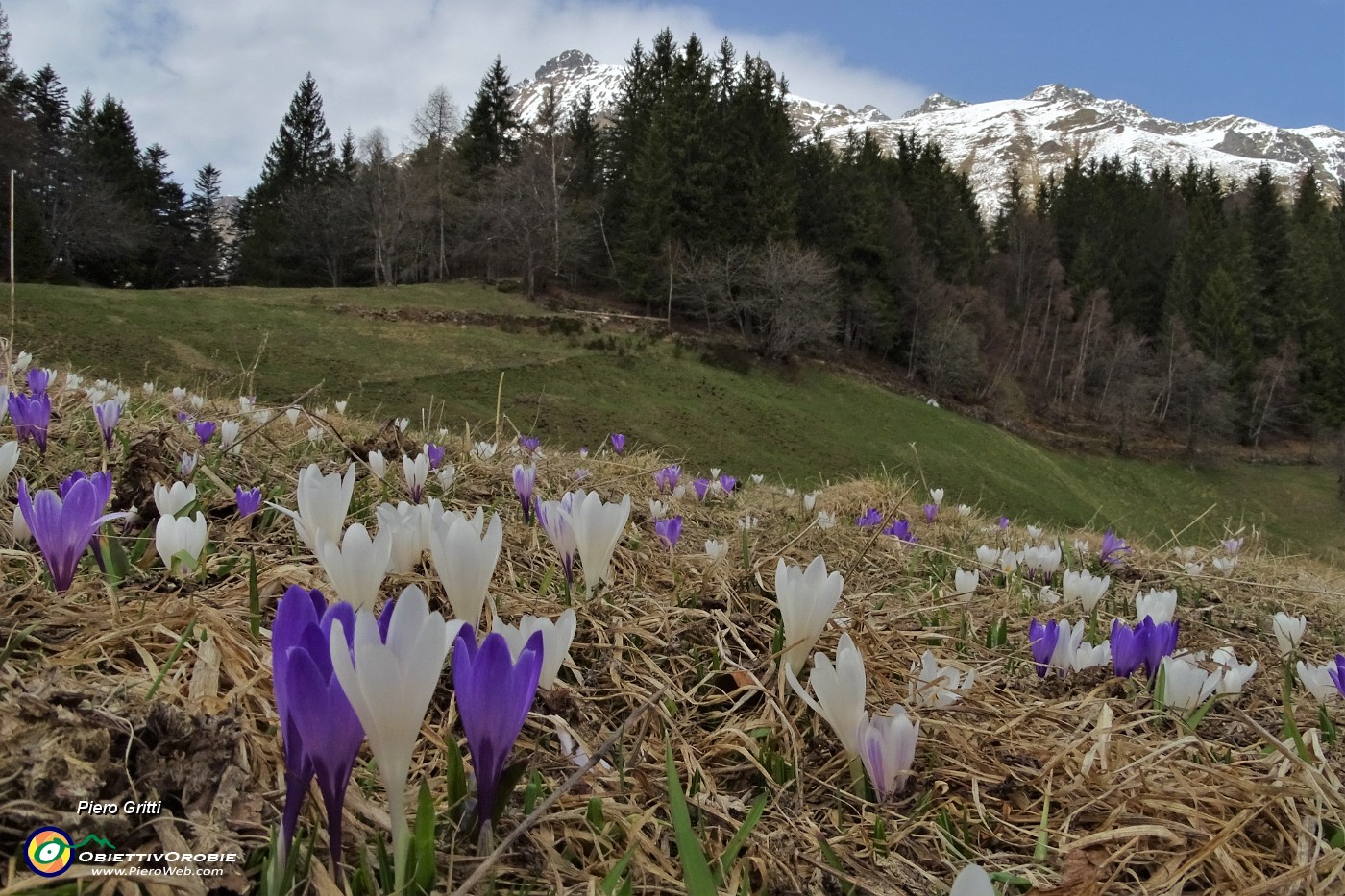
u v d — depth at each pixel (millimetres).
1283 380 56594
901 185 67812
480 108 70688
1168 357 55719
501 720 917
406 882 856
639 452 6430
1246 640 3184
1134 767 1458
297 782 840
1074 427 52906
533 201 53906
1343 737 1912
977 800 1327
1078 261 67188
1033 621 2057
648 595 2299
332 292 45500
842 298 52344
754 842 1151
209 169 70438
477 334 40125
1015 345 62406
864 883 1076
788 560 2742
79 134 61281
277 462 3402
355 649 803
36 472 2664
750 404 40031
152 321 31438
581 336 42875
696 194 51812
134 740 929
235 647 1388
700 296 48594
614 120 66188
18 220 42250
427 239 62844
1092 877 1057
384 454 3846
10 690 980
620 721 1515
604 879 946
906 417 43844
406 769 845
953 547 4855
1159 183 85688
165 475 2410
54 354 26297
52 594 1499
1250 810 1252
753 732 1510
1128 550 5852
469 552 1354
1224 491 46969
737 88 55312
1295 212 76000
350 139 75750
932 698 1629
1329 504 45594
